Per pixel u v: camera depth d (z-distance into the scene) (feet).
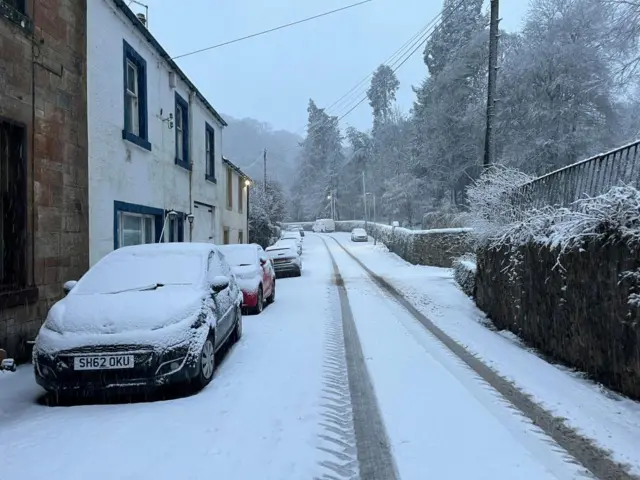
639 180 17.69
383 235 133.69
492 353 22.49
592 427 13.70
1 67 20.38
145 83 36.04
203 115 52.65
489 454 11.95
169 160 41.47
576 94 78.95
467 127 115.85
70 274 25.44
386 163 220.64
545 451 12.16
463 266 46.32
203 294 18.93
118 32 31.40
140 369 15.61
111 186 30.42
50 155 23.90
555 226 21.67
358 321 30.68
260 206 118.11
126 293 18.25
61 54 24.93
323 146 290.56
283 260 64.13
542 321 23.17
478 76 116.67
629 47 55.16
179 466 11.23
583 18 74.49
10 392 17.16
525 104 86.53
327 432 13.33
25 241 21.81
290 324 29.89
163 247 22.07
